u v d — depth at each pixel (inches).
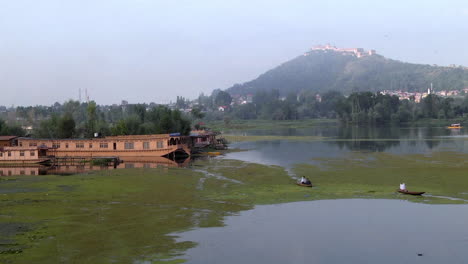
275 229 1692.9
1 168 3705.7
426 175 2849.4
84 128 5585.6
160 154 4242.1
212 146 5378.9
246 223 1772.9
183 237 1577.3
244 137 7416.3
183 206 2044.8
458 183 2564.0
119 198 2210.9
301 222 1792.6
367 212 1947.6
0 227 1651.1
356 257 1401.3
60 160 4197.8
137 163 3929.6
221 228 1699.1
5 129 5378.9
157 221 1774.1
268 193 2351.1
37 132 5438.0
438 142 5482.3
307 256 1408.7
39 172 3371.1
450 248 1485.0
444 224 1753.2
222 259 1368.1
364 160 3747.5
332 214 1914.4
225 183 2667.3
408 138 6264.8
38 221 1744.6
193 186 2559.1
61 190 2412.6
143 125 5433.1
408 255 1418.6
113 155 4313.5
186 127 5816.9
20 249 1402.6
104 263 1299.2
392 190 2402.8
